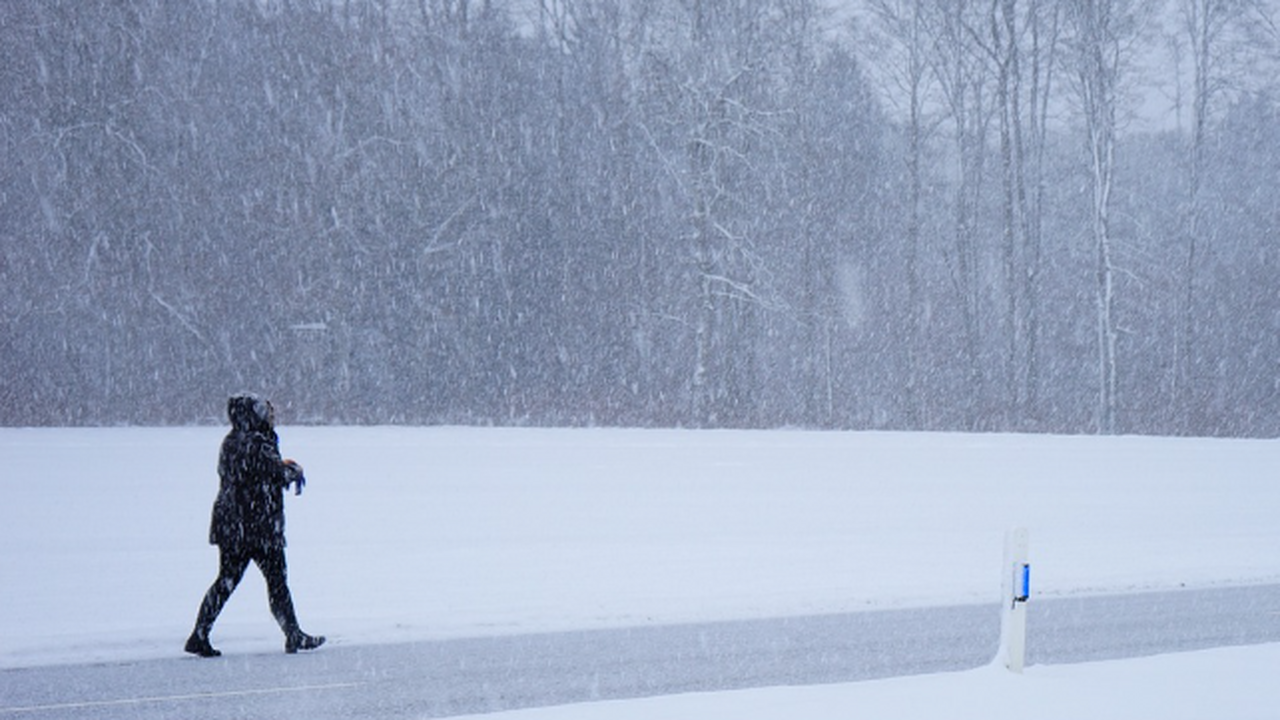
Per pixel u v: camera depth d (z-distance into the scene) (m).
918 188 88.06
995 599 23.12
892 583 24.09
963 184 89.25
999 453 50.12
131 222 72.12
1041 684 13.80
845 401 92.69
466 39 81.81
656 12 76.56
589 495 34.25
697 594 22.36
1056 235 97.38
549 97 83.12
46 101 71.00
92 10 72.19
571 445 48.53
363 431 54.47
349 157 78.00
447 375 77.06
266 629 19.00
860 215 89.50
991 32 85.81
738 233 76.06
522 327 79.06
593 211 82.00
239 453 17.27
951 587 23.97
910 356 87.94
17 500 30.30
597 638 18.89
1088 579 25.30
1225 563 27.91
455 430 56.38
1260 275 95.88
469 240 78.12
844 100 87.62
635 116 77.38
